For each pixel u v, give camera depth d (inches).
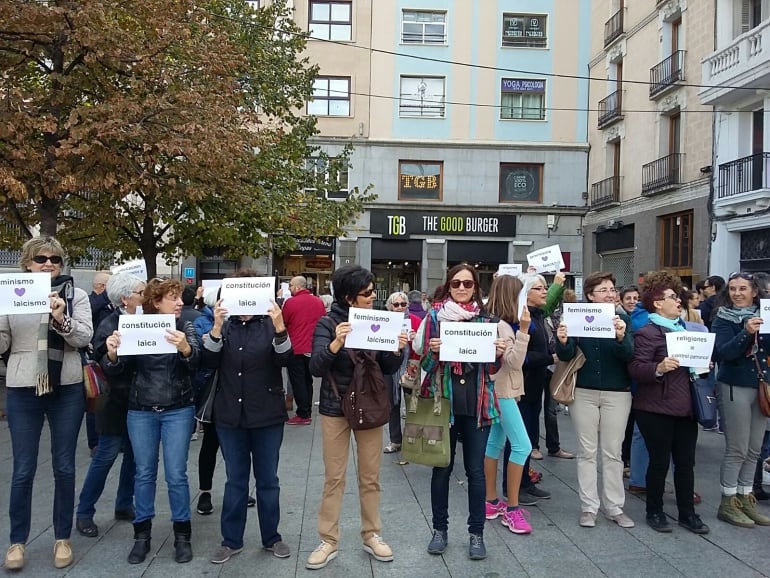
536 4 961.5
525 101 967.0
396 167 943.7
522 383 198.5
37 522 198.4
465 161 952.3
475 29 956.0
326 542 170.7
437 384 170.7
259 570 165.8
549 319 279.4
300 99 630.5
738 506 205.0
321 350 164.6
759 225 608.4
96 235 529.7
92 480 186.9
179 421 173.2
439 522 177.6
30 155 344.5
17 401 165.8
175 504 171.2
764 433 211.2
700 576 162.6
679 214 754.8
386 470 261.4
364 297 166.2
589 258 951.0
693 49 722.8
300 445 301.6
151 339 164.2
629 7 859.4
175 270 913.5
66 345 169.6
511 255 953.5
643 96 821.9
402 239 943.7
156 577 161.3
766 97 608.4
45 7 347.6
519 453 193.5
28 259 169.0
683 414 188.9
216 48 433.7
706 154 698.2
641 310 240.4
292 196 565.0
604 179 910.4
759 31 581.9
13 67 390.3
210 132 386.9
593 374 199.5
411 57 946.1
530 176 967.6
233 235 550.3
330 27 943.7
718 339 205.3
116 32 370.3
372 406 163.9
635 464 234.1
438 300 187.6
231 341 171.0
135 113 371.9
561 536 189.6
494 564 169.8
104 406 184.9
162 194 441.1
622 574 163.8
